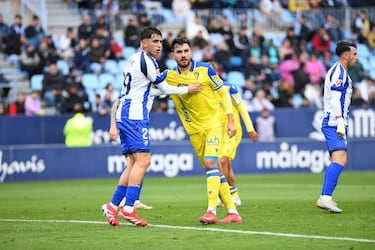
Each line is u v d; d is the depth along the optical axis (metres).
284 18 84.38
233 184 36.25
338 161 32.19
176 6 81.44
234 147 36.00
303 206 35.47
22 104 68.38
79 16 81.12
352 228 27.02
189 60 28.81
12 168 62.44
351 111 71.12
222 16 79.69
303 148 66.88
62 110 68.25
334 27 82.56
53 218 31.91
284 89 72.69
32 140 67.12
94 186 55.19
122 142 29.14
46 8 81.12
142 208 35.56
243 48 76.38
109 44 73.94
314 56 76.50
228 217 29.14
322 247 22.94
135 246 23.58
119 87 73.25
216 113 28.94
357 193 43.69
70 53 74.56
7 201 42.25
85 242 24.50
